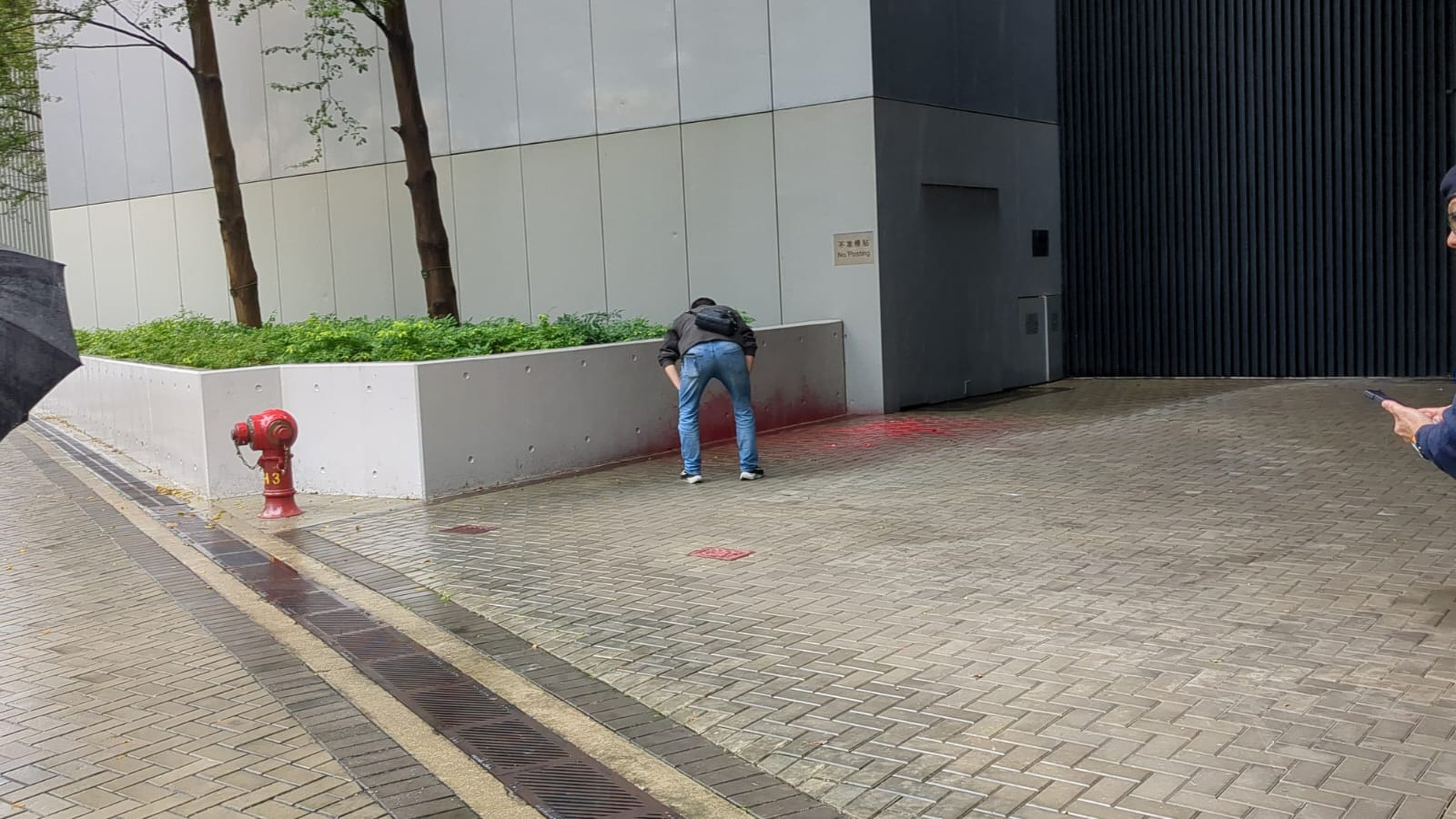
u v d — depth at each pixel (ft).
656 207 53.42
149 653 20.77
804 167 48.70
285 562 27.09
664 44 52.34
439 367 33.68
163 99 76.89
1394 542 23.48
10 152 84.33
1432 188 49.52
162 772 15.48
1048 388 55.01
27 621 23.35
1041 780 13.73
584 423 37.42
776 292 50.11
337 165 65.98
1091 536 25.35
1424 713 15.01
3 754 16.38
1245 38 52.95
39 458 49.26
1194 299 55.21
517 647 19.99
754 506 30.55
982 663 17.78
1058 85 57.72
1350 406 42.42
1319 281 52.19
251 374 36.22
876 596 21.67
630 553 26.05
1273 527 25.29
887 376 47.57
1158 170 55.57
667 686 17.67
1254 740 14.46
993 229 53.62
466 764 15.33
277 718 17.28
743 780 14.30
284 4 66.85
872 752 14.83
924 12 49.19
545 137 56.95
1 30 53.31
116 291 82.58
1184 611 19.81
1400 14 49.60
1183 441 36.86
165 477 41.01
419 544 28.14
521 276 58.65
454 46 59.77
